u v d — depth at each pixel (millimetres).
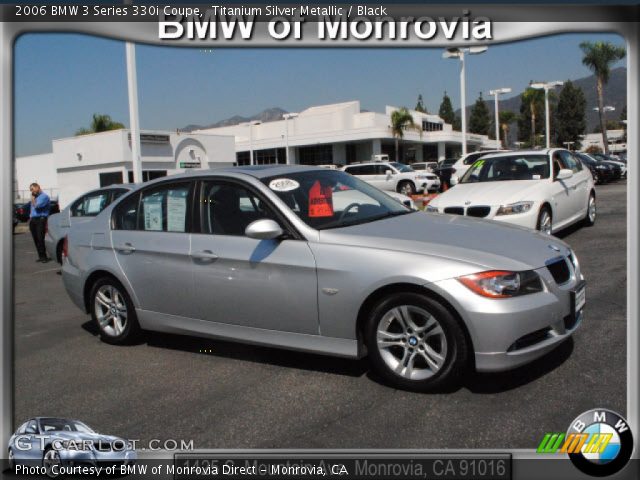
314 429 3490
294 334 4227
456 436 3283
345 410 3707
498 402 3656
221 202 4695
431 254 3785
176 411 3891
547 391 3752
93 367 4891
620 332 4754
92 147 33844
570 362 4184
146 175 33656
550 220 8578
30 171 46656
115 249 5223
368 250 3945
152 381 4477
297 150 53750
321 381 4211
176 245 4789
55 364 5039
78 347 5500
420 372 3850
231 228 4570
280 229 4191
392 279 3793
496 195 8281
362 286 3891
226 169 4977
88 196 9312
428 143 58062
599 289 6195
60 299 8008
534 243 4109
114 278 5273
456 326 3664
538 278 3752
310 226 4262
